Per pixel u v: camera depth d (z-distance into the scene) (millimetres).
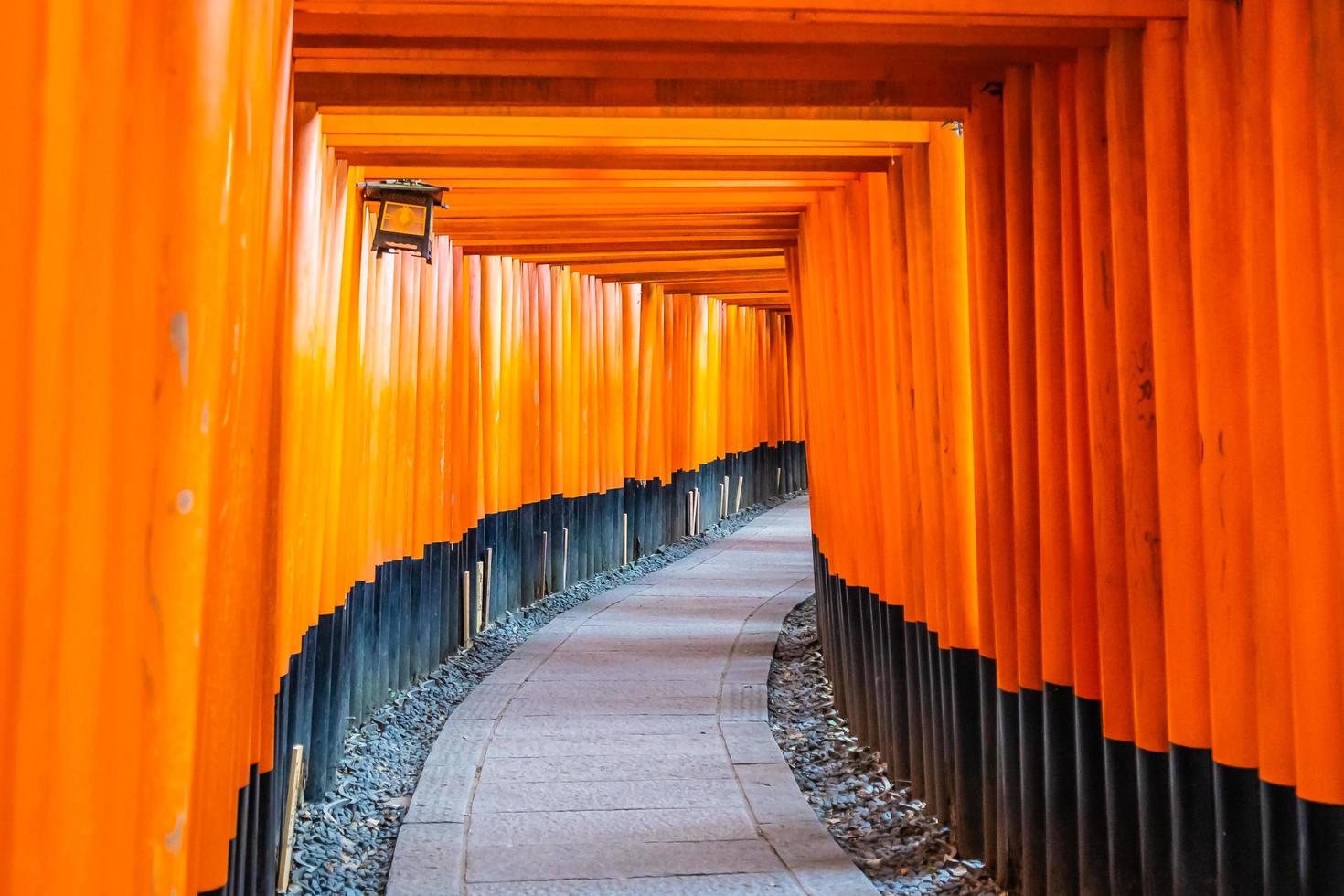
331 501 5770
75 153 1749
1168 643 3363
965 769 4801
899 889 4523
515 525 10383
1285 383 2865
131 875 1881
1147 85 3400
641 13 3301
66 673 1756
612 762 6188
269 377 3033
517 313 10250
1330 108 2764
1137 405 3525
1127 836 3662
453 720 7098
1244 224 3055
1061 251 3959
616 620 10352
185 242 1973
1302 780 2830
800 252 7941
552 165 5711
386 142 5238
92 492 1795
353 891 4492
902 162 5363
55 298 1718
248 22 2346
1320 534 2803
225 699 2684
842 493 6887
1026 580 4188
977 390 4492
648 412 14172
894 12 3328
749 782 5820
